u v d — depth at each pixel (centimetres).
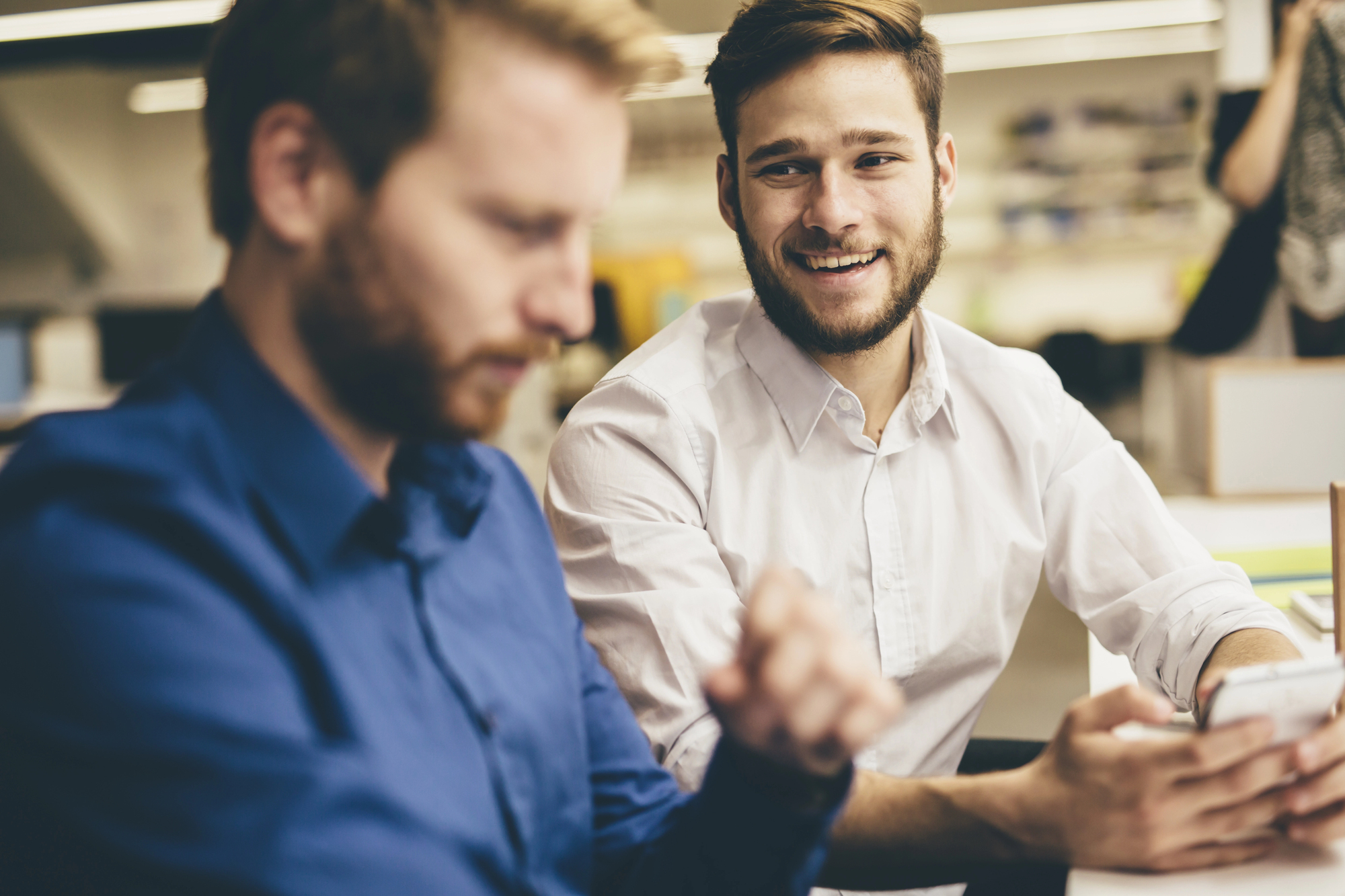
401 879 43
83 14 362
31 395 547
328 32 45
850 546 110
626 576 99
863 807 74
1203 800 65
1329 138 240
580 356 531
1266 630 96
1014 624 116
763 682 42
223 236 52
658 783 74
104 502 44
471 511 64
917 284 106
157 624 42
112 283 600
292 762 42
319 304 48
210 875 40
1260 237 251
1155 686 107
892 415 112
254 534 48
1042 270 542
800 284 105
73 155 571
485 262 47
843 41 99
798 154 102
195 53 407
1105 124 522
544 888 59
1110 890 64
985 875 73
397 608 54
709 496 109
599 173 48
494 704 58
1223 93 254
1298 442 208
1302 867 66
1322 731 65
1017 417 115
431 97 45
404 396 49
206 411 50
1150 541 112
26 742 41
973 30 392
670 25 368
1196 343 258
